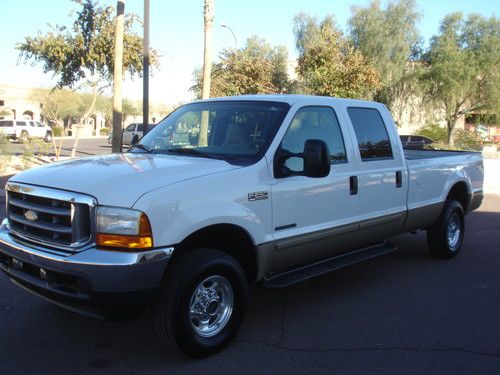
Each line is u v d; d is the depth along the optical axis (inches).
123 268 137.9
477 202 311.0
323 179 194.1
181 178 153.7
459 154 299.1
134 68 835.4
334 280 248.7
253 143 181.6
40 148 762.2
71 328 182.4
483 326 192.9
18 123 1609.3
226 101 208.2
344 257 217.8
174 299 149.3
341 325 191.3
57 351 164.9
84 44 772.6
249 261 175.9
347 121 213.5
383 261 285.0
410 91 1408.7
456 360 164.6
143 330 181.9
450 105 1391.5
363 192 214.2
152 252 141.6
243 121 191.3
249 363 159.6
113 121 613.3
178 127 206.1
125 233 139.9
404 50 1331.2
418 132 1510.8
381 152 230.2
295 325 190.5
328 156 169.9
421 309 209.8
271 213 174.6
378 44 1317.7
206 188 155.6
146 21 537.3
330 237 199.3
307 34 1342.3
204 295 159.5
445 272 264.2
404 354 168.2
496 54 1341.0
